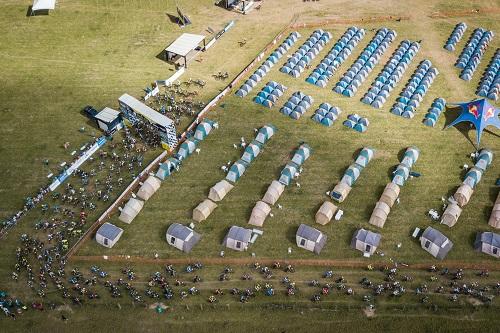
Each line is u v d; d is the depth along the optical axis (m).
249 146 66.69
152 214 60.69
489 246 55.31
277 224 59.28
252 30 89.38
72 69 81.88
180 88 77.56
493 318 50.28
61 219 59.75
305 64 81.50
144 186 62.19
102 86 78.44
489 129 70.44
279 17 92.25
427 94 76.25
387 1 96.12
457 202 60.84
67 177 64.62
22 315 51.41
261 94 75.88
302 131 70.81
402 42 86.19
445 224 58.72
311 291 52.91
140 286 53.59
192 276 54.47
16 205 61.66
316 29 89.44
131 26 90.81
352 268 54.97
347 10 93.88
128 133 70.06
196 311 51.44
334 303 51.78
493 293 52.25
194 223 59.56
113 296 52.53
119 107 73.81
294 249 56.69
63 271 54.66
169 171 64.88
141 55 84.31
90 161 66.44
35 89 78.31
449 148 68.00
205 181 64.44
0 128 71.88
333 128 71.19
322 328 50.16
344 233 58.31
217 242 57.53
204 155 67.69
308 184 63.75
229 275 54.44
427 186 63.12
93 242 57.62
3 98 76.75
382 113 73.38
